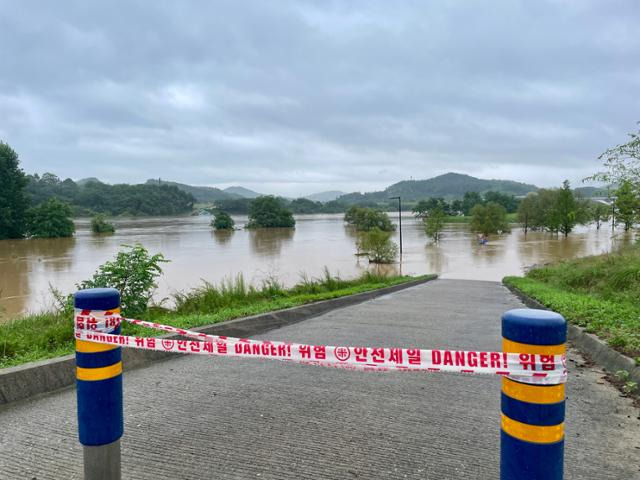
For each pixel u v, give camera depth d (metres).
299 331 8.36
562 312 8.73
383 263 41.78
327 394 4.83
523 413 1.78
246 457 3.45
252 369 5.75
